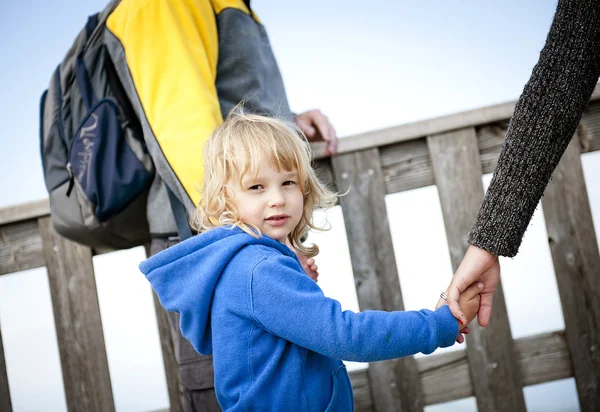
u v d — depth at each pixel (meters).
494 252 1.16
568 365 1.88
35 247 2.00
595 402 1.85
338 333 1.00
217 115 1.38
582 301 1.87
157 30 1.41
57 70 1.67
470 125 1.88
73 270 1.97
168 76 1.38
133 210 1.55
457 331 1.12
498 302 1.89
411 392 1.90
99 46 1.52
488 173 1.91
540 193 1.15
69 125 1.55
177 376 1.94
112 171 1.44
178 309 1.13
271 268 1.04
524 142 1.13
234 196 1.15
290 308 1.01
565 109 1.10
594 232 1.87
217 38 1.55
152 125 1.36
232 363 1.06
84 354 1.96
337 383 1.15
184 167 1.31
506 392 1.87
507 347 1.88
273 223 1.14
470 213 1.88
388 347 1.03
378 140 1.89
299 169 1.17
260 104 1.57
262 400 1.05
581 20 1.08
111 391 1.96
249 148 1.12
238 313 1.05
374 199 1.91
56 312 1.97
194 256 1.13
